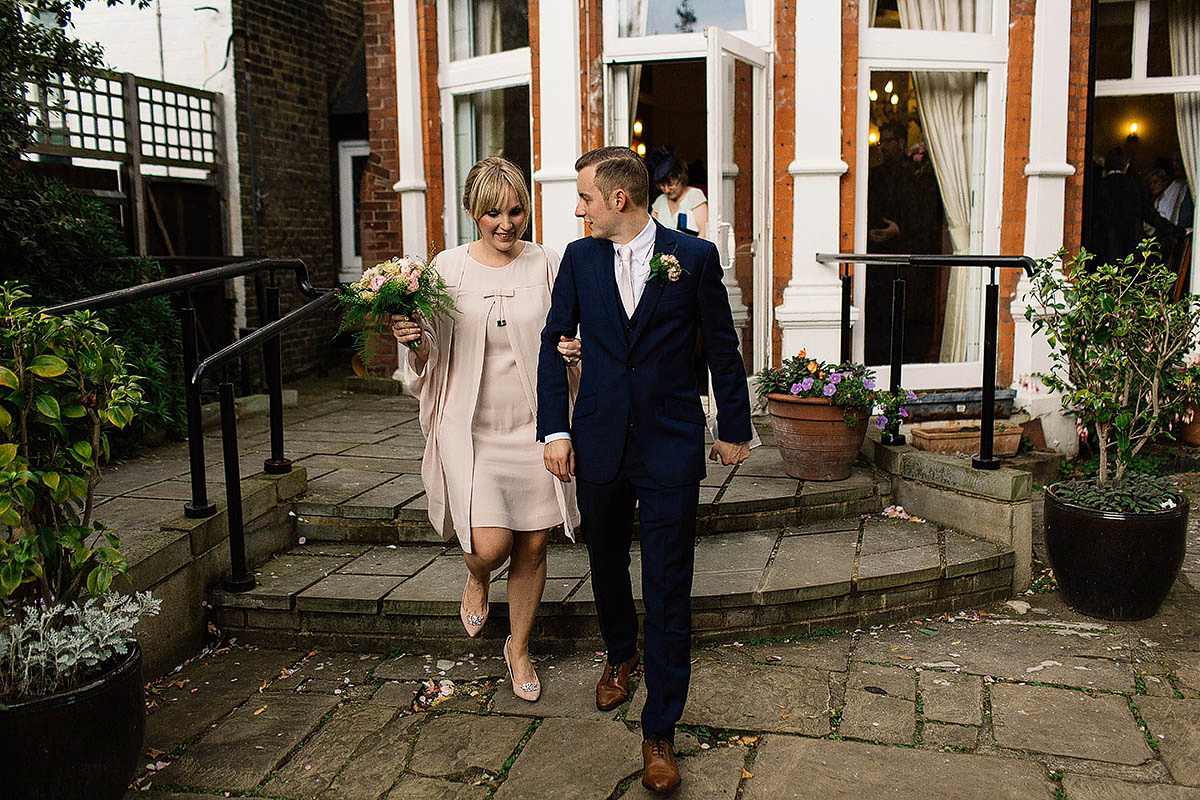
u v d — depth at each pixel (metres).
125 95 6.97
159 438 5.50
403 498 4.37
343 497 4.39
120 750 2.54
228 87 7.86
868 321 6.23
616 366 2.80
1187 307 4.02
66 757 2.42
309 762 2.92
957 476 4.39
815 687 3.32
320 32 8.98
